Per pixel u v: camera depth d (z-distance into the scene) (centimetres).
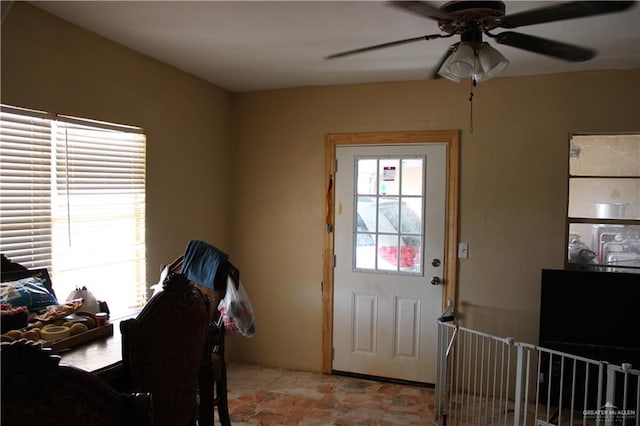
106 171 293
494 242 366
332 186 402
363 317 399
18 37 231
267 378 399
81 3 231
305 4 226
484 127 365
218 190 414
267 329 429
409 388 380
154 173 330
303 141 411
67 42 257
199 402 246
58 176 261
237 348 436
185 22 254
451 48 210
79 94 267
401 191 385
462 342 376
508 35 199
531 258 359
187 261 271
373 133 390
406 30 262
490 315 368
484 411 339
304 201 412
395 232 388
